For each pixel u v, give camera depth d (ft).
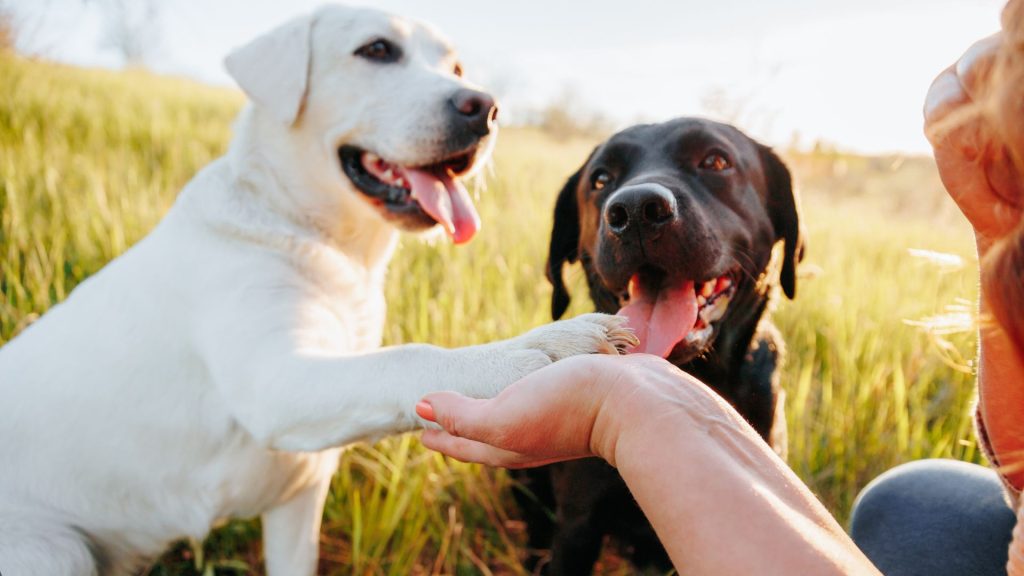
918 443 2.37
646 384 1.01
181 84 12.20
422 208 2.03
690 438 0.92
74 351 1.86
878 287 3.82
